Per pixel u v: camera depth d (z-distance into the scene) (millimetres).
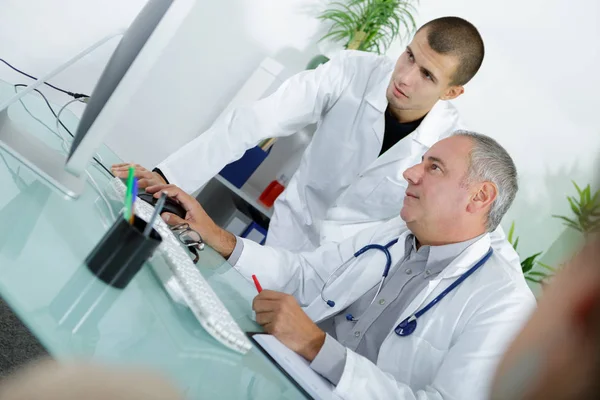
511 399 188
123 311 928
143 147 3195
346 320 1643
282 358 1131
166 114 3168
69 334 785
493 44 3129
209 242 1584
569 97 3129
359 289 1631
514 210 3266
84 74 3014
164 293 1074
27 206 1056
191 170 2086
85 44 2980
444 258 1573
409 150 2328
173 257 1149
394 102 2254
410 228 1613
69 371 268
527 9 3082
